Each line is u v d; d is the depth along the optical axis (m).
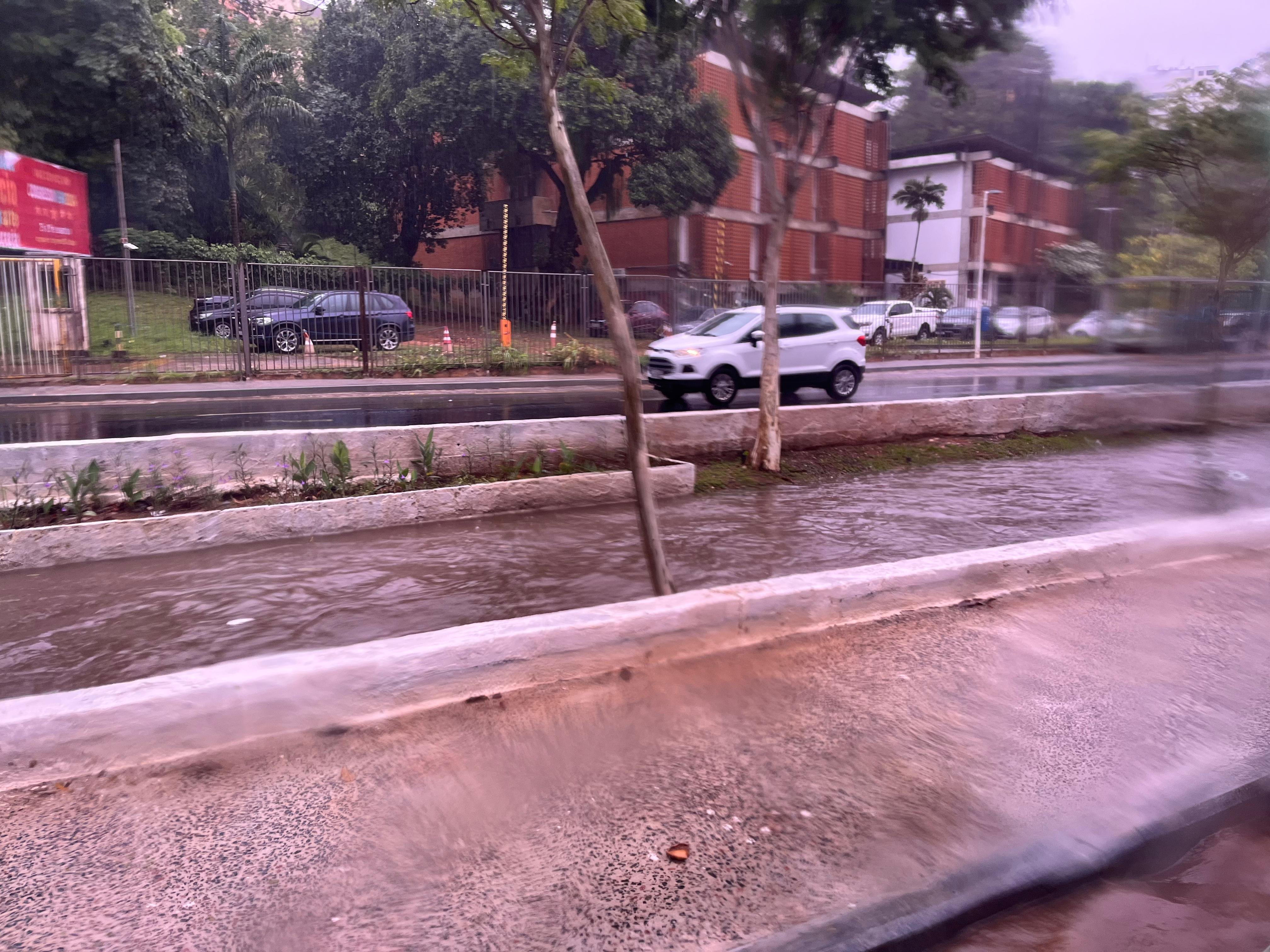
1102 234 9.67
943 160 37.78
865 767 3.17
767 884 2.52
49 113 24.81
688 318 25.86
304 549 6.49
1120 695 3.78
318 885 2.50
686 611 4.01
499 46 28.09
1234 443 10.96
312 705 3.30
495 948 2.26
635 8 5.37
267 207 40.47
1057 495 8.80
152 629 4.82
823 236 39.19
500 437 8.51
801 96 8.96
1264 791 3.10
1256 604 4.86
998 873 2.59
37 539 5.97
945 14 8.04
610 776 3.08
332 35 35.19
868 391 18.86
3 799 2.89
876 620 4.50
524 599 5.35
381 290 20.23
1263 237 9.02
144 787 2.98
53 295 17.28
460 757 3.18
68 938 2.27
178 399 16.02
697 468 9.66
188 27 39.72
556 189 38.12
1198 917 2.54
